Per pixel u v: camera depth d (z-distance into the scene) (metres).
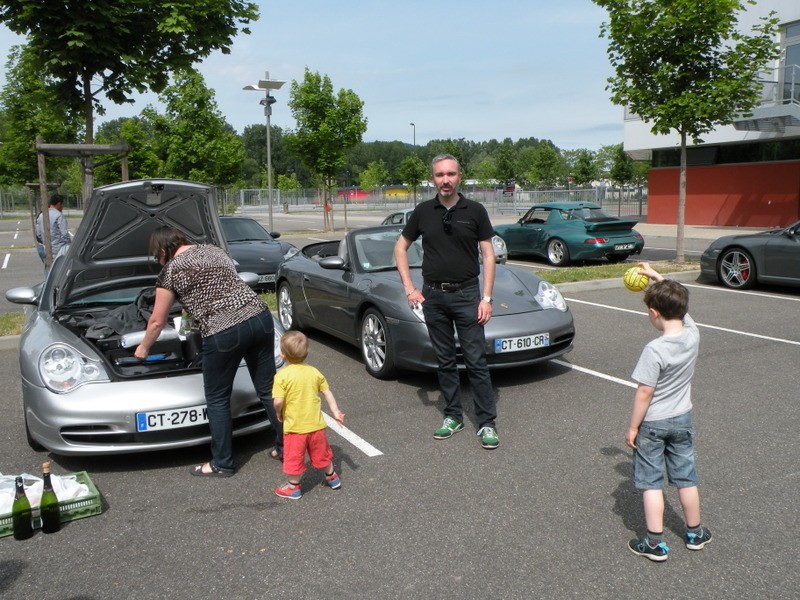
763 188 23.31
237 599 2.70
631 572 2.82
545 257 14.42
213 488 3.77
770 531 3.14
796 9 20.75
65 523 3.38
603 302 9.30
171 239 3.82
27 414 4.06
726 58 12.12
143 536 3.24
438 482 3.76
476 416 4.35
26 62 6.90
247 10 7.54
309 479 3.88
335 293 6.47
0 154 22.31
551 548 3.03
